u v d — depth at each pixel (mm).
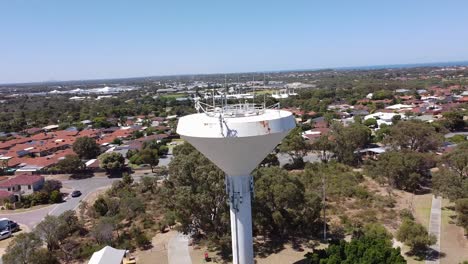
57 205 54000
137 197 49500
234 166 23312
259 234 38438
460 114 87250
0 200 54750
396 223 39344
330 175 55438
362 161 65250
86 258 35750
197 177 35219
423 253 32281
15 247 32812
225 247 34969
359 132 64312
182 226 36750
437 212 41906
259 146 21688
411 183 49250
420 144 62281
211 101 29469
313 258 27484
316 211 37625
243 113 23625
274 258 33281
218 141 20953
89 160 77438
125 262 33469
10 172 71625
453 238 35156
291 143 64188
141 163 72812
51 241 37469
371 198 46656
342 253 27297
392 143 63719
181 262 33594
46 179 67938
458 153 48625
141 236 37781
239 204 24625
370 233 33594
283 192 35531
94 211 46812
